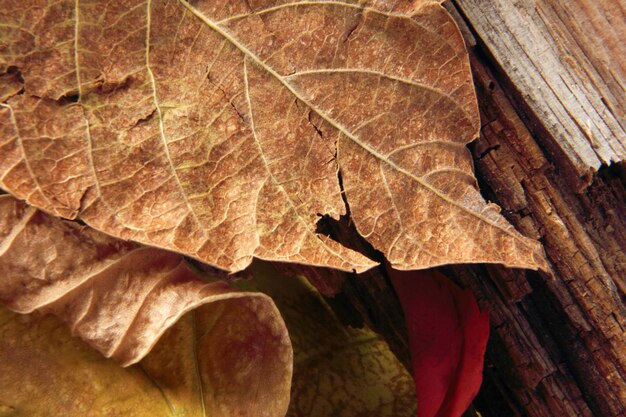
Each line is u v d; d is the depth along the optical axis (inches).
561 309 8.0
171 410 7.5
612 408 8.1
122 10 6.5
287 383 7.5
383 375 8.9
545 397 8.2
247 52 6.7
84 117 6.6
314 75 6.8
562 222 7.7
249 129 6.8
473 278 8.0
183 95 6.7
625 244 7.8
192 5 6.6
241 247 6.8
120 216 6.7
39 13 6.5
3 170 6.5
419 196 7.0
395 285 8.1
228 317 7.7
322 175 6.9
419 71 6.8
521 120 7.5
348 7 6.7
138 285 7.2
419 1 6.7
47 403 7.3
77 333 7.1
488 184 7.7
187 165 6.8
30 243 7.0
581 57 7.6
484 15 7.5
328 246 6.9
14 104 6.5
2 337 7.3
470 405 8.6
